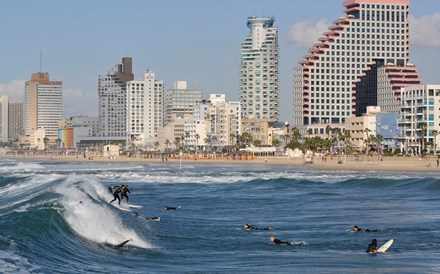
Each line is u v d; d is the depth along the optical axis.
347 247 105.94
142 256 92.69
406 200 197.88
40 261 78.25
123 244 97.62
